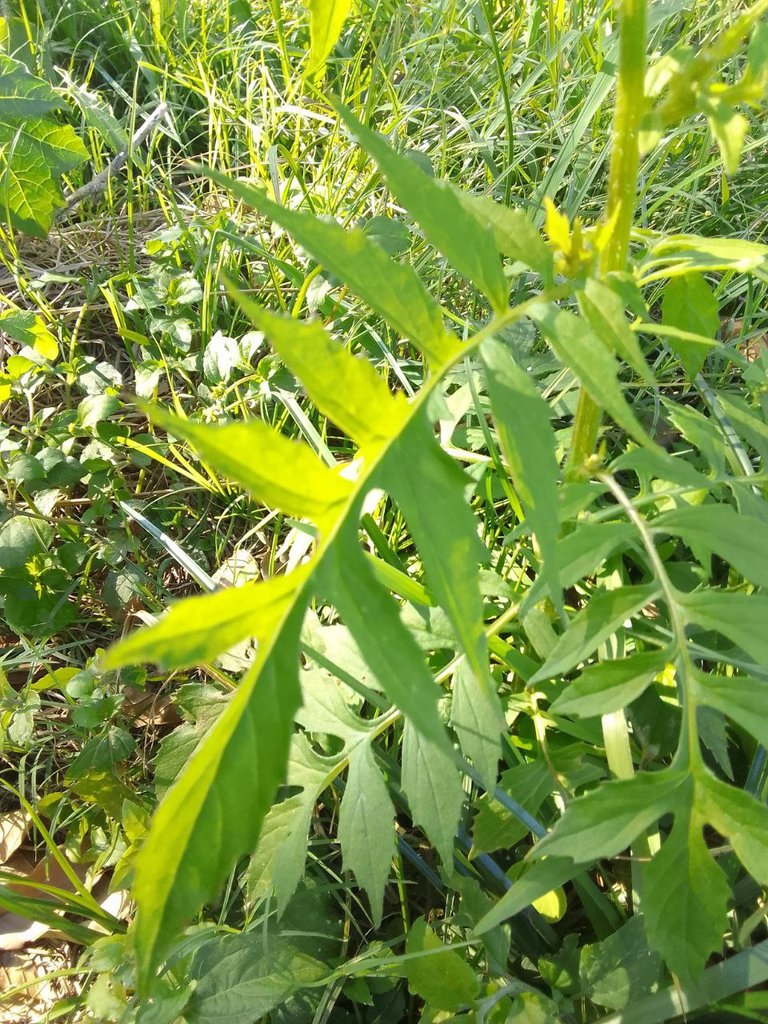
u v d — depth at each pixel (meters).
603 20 0.80
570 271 0.29
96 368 0.63
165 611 0.55
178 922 0.19
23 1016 0.45
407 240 0.62
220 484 0.61
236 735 0.18
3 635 0.58
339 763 0.37
